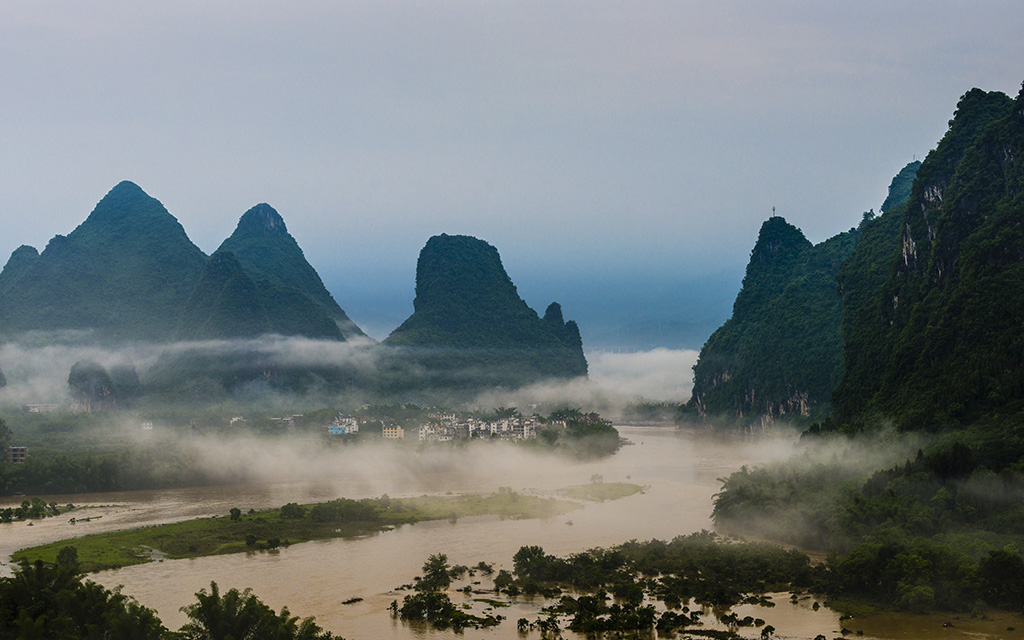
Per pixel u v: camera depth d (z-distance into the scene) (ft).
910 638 477.77
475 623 502.38
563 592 571.69
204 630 443.73
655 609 522.06
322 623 507.71
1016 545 563.07
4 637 418.51
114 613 433.89
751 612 526.57
